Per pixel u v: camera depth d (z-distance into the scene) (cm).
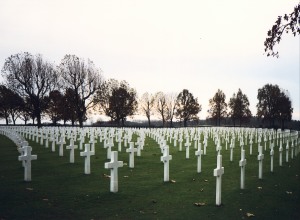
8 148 2164
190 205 868
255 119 9250
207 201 915
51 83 5962
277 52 930
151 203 874
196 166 1545
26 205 798
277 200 964
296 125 7812
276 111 7444
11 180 1088
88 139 2894
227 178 1272
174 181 1162
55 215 739
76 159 1638
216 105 8662
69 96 6081
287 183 1217
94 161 1591
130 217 751
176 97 10119
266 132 3878
